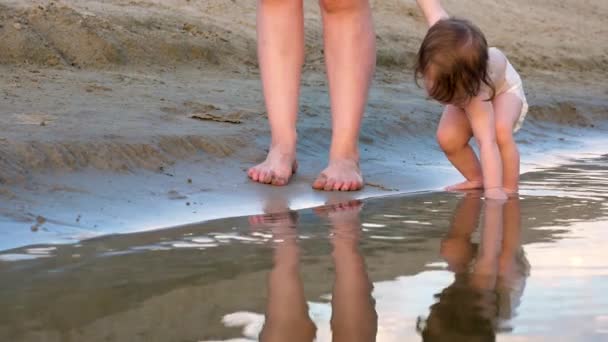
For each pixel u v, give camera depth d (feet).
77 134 14.57
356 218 11.75
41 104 17.70
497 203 13.32
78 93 19.71
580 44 51.21
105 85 21.36
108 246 9.58
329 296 7.68
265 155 15.94
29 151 12.93
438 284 8.12
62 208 11.23
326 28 14.32
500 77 14.96
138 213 11.46
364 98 14.47
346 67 14.25
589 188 15.02
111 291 7.72
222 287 7.93
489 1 56.08
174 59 27.17
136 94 20.52
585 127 27.32
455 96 13.61
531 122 26.09
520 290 7.91
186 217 11.49
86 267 8.57
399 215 12.06
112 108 18.24
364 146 18.56
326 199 13.32
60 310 7.13
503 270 8.71
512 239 10.37
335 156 14.46
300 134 17.89
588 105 30.09
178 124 17.31
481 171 15.01
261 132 17.47
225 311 7.21
